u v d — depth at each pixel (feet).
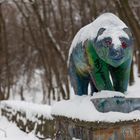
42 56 62.75
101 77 17.75
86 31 18.63
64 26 67.10
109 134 17.01
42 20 57.82
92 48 17.70
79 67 19.58
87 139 17.48
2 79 67.26
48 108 31.32
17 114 35.32
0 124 36.45
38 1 58.95
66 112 19.24
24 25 75.36
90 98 18.13
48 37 54.70
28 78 84.43
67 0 68.64
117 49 16.25
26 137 29.14
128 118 16.84
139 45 43.39
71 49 20.63
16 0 59.16
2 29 67.56
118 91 18.20
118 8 42.91
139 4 64.18
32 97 84.33
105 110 16.88
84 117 17.04
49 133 26.23
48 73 62.85
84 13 58.95
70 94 59.26
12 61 84.23
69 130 19.69
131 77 46.14
